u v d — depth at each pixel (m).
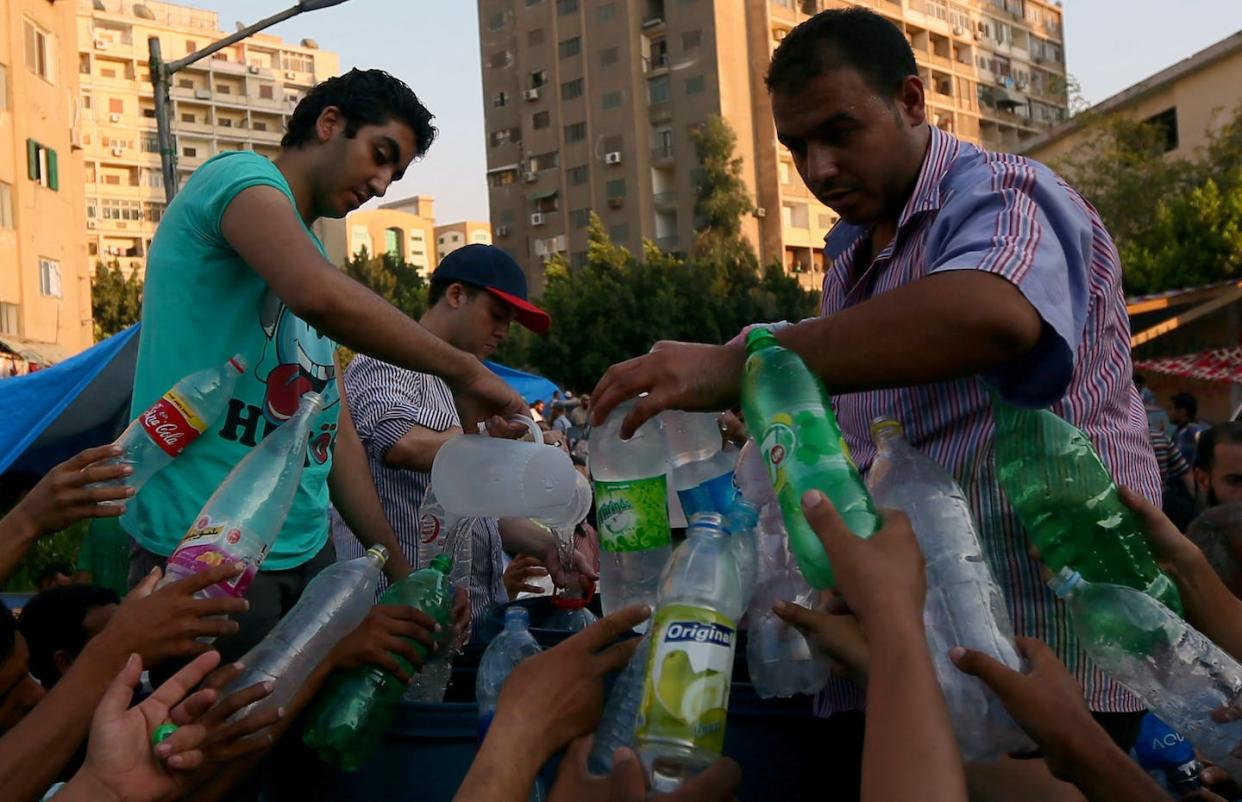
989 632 1.68
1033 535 1.84
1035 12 73.81
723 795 1.43
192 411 2.23
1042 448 1.82
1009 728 1.65
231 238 2.30
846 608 1.59
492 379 2.38
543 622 3.02
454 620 2.61
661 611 1.55
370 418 3.21
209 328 2.40
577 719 1.63
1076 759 1.48
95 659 1.76
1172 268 24.73
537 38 57.78
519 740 1.57
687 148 52.97
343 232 55.38
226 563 1.94
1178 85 32.88
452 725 2.14
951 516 1.77
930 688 1.28
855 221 2.01
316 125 2.60
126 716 1.65
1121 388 1.98
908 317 1.58
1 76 21.95
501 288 3.42
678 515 2.46
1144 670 1.66
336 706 2.16
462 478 2.43
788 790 2.08
